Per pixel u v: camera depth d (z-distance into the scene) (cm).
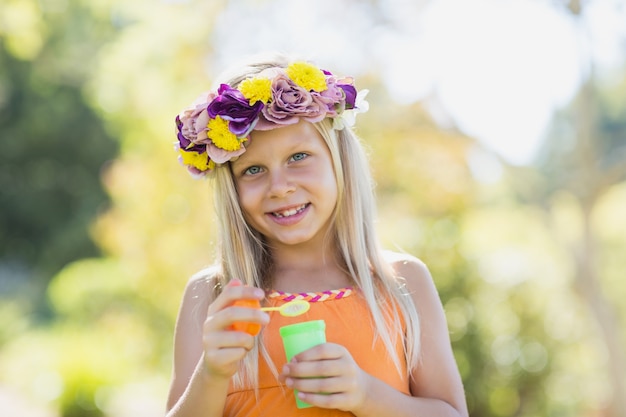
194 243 980
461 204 988
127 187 1010
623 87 1411
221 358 209
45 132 2369
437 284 827
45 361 1160
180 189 980
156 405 1103
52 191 2455
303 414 234
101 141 2403
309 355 212
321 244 257
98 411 1046
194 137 250
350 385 214
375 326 244
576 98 998
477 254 847
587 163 995
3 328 1731
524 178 1022
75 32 1997
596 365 968
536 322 839
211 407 217
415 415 229
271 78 243
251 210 245
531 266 881
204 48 1020
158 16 1035
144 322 1179
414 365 249
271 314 246
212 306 215
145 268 1001
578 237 1064
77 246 2350
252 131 243
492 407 816
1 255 2475
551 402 852
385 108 1009
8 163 2414
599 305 973
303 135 244
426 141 990
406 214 968
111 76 1105
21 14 1030
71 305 1488
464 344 813
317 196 243
